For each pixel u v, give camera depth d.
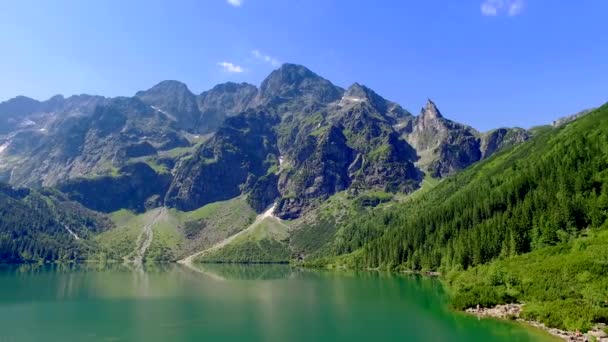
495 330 105.25
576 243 159.38
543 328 103.75
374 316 135.38
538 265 145.00
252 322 130.38
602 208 186.88
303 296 185.38
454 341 99.62
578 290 117.69
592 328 95.62
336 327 121.56
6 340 111.69
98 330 121.88
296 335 113.50
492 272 147.88
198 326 126.00
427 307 145.75
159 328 123.62
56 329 123.31
